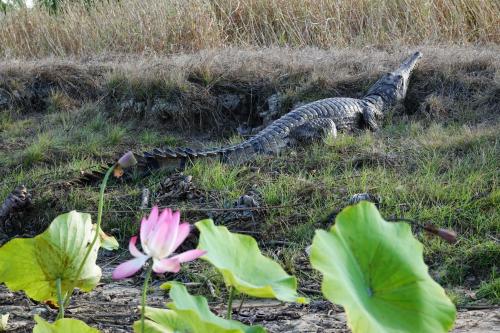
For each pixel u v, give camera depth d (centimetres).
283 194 1076
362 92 1642
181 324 448
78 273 479
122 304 798
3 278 488
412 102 1620
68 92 1756
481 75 1619
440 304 405
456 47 1867
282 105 1595
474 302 790
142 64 1773
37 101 1744
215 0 2231
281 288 440
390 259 414
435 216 972
